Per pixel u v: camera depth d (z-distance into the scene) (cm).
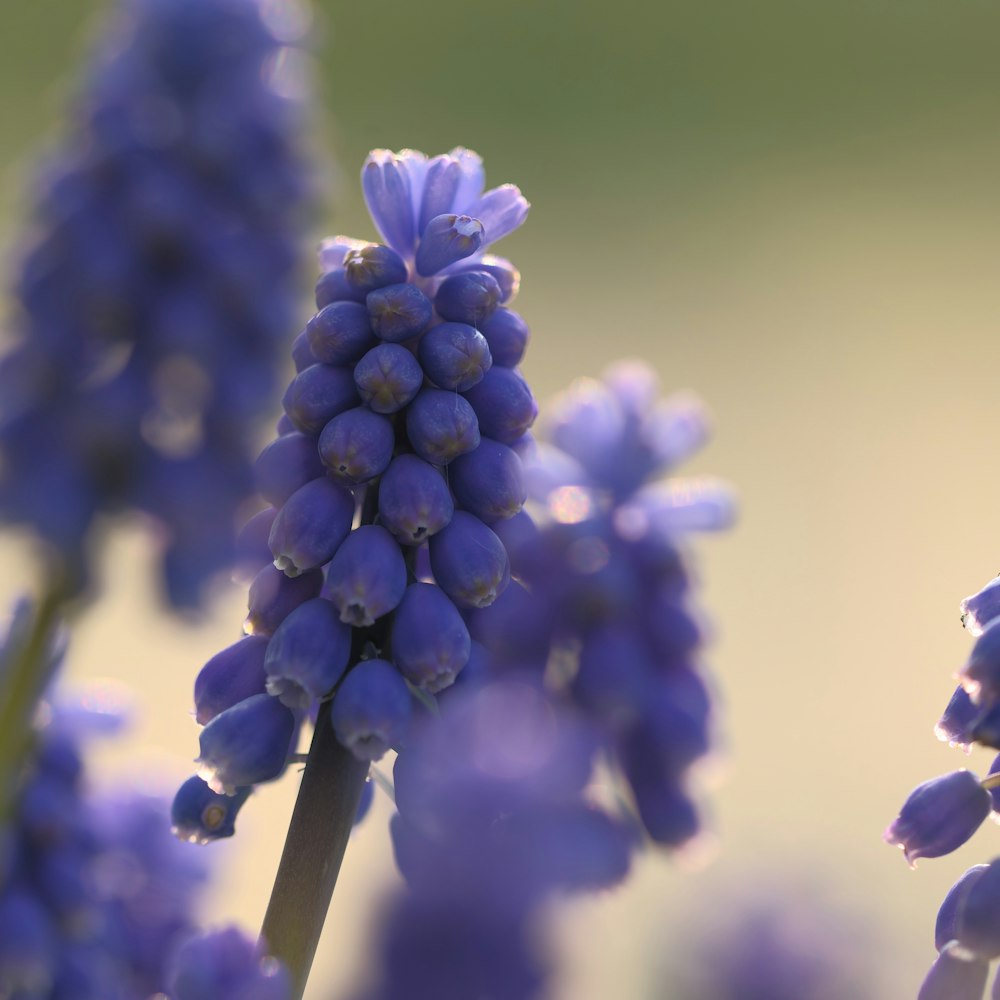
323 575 49
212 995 47
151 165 51
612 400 55
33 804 51
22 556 50
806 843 46
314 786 49
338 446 49
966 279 175
